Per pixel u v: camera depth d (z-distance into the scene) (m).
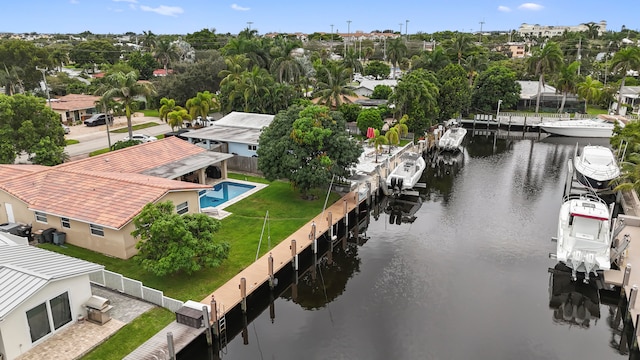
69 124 67.25
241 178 42.78
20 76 84.81
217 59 79.50
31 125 39.44
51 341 18.83
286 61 75.25
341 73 65.62
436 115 62.47
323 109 35.84
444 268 28.45
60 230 27.89
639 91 85.94
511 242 32.22
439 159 56.94
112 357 18.11
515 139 69.12
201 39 147.50
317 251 30.06
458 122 75.56
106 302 20.22
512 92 78.38
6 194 29.30
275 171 35.38
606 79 104.25
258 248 27.31
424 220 36.78
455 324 22.61
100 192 28.19
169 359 17.81
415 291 25.81
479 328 22.31
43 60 90.19
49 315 18.83
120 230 25.58
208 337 20.03
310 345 21.27
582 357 20.39
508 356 20.27
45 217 28.28
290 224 31.98
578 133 67.50
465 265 28.80
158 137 57.50
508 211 38.47
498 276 27.39
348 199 37.16
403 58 115.38
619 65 75.38
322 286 27.03
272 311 24.42
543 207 39.41
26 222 29.12
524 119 72.81
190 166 37.41
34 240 28.38
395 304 24.55
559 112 81.06
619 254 26.30
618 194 39.25
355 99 80.12
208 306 21.58
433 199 41.91
